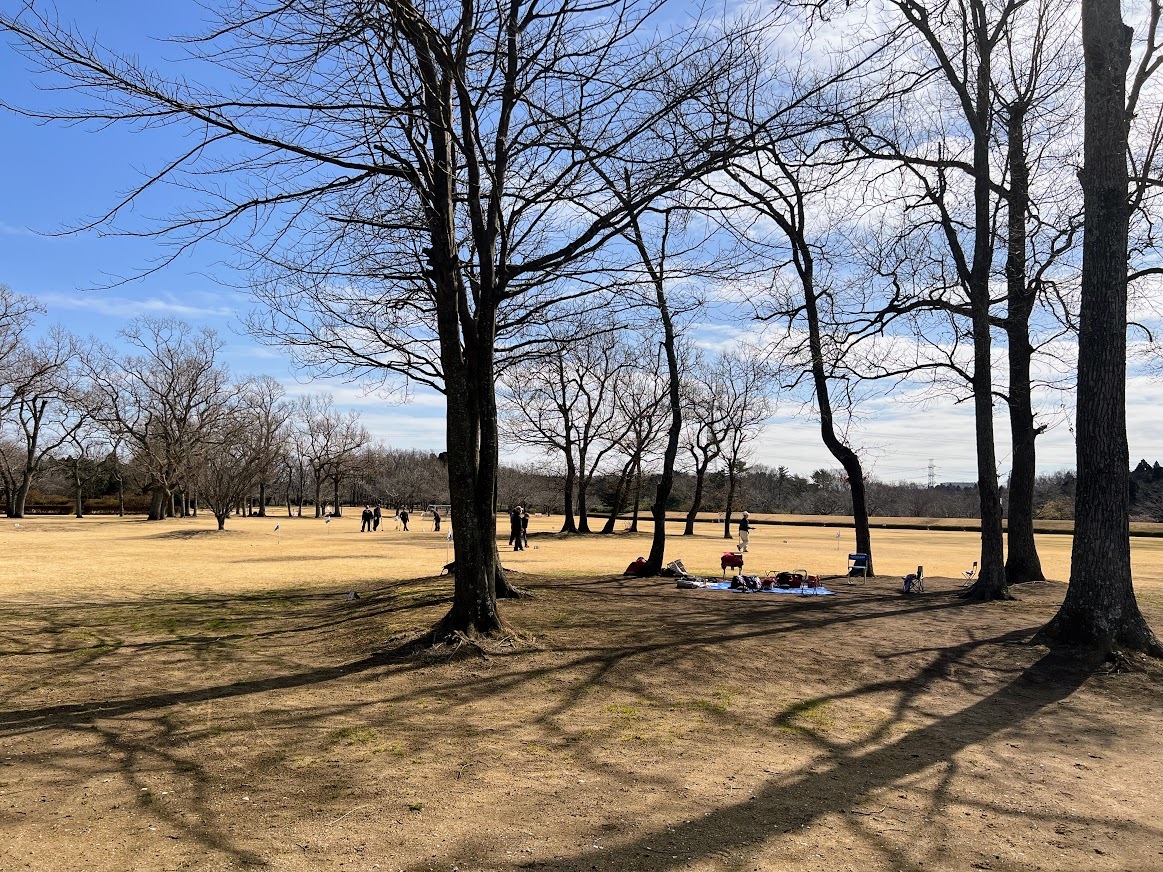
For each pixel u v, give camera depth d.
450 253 9.83
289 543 38.09
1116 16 9.90
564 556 28.73
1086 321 9.99
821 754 6.34
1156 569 24.33
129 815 4.92
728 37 9.07
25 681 8.86
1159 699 8.22
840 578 18.50
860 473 18.92
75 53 7.08
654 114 9.75
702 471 52.78
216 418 52.75
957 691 8.48
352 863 4.26
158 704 7.77
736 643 10.23
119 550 32.09
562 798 5.27
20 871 4.12
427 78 9.80
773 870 4.25
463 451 10.10
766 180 16.67
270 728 6.90
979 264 14.36
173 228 8.24
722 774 5.81
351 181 9.71
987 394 14.29
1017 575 16.77
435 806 5.10
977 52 14.58
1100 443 9.86
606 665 9.10
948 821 5.02
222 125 8.09
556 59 9.52
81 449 73.06
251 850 4.41
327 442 83.81
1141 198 12.91
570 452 49.28
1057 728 7.30
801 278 17.88
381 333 16.97
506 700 7.83
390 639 10.48
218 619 13.47
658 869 4.23
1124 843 4.75
